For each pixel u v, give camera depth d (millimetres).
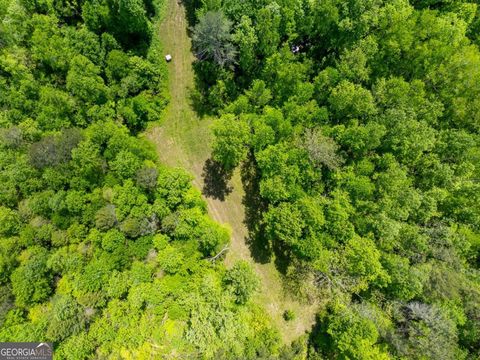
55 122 48062
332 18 47469
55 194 43969
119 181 46219
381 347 44844
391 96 47594
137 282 43000
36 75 49812
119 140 45781
